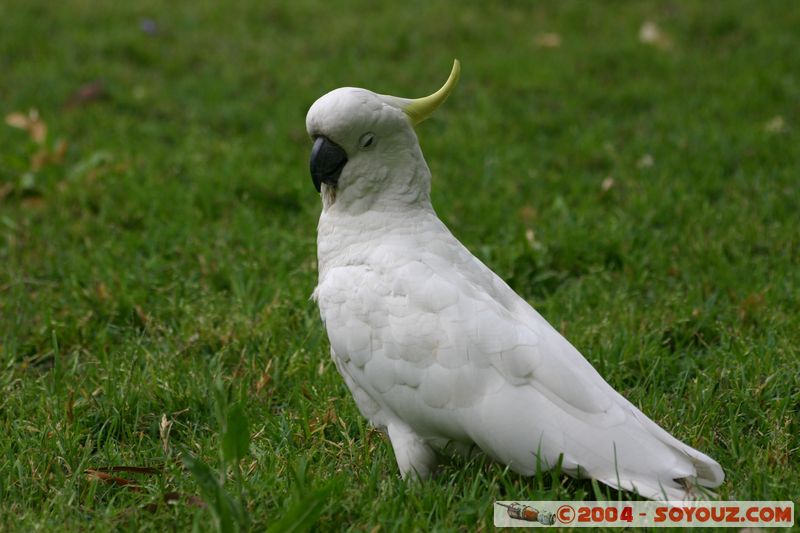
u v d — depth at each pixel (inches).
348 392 199.5
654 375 205.6
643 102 402.6
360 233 166.7
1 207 305.6
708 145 344.8
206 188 305.7
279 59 448.5
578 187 313.6
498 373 150.4
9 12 491.2
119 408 192.4
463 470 163.5
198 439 186.9
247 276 254.5
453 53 459.8
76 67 427.8
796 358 203.9
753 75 417.7
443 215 290.0
